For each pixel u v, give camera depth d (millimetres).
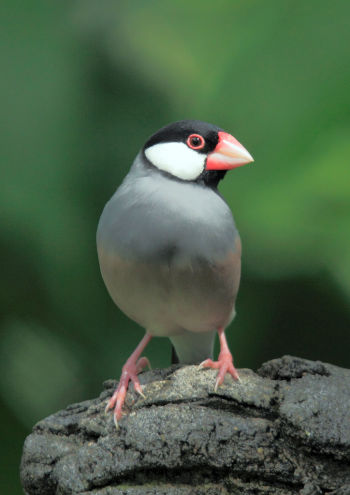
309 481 6473
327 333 11859
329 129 10172
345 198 10016
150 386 7277
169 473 6613
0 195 10750
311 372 7164
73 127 11047
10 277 11086
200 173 8047
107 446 6727
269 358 11797
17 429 11633
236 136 10422
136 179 8016
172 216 7617
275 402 6863
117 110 11328
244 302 11758
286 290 11672
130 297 7914
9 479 11430
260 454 6523
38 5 11133
